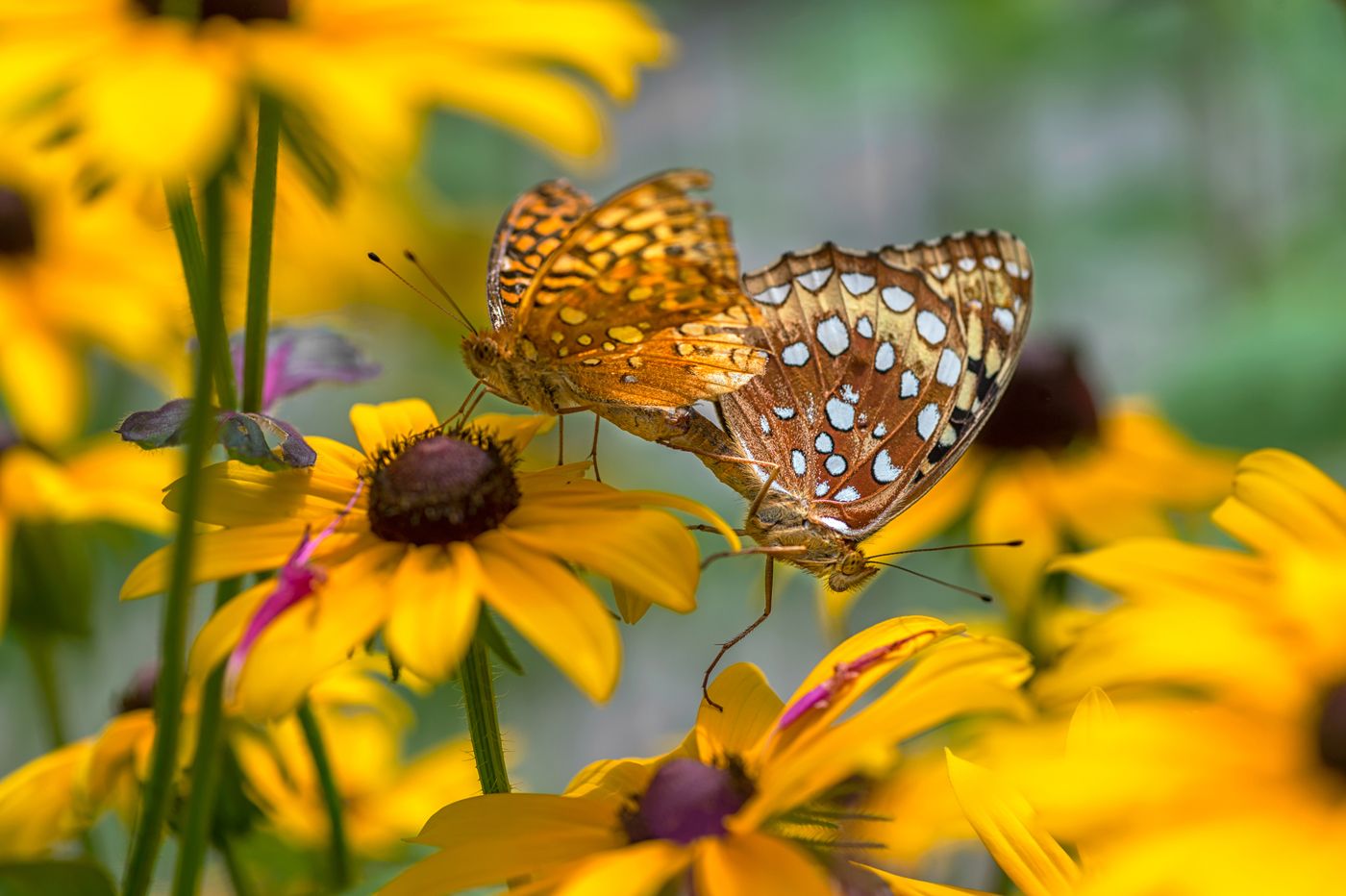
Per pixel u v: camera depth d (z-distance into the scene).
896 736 0.47
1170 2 1.06
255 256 0.50
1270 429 0.72
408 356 0.83
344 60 0.51
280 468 0.50
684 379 0.54
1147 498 0.64
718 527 0.50
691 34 1.37
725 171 1.39
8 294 0.63
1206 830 0.48
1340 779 0.49
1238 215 1.06
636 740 1.07
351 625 0.48
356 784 0.59
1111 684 0.50
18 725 0.75
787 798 0.47
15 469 0.60
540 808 0.49
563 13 0.53
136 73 0.49
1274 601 0.50
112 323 0.64
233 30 0.50
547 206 0.54
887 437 0.55
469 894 0.50
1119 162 1.15
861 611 0.88
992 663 0.48
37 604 0.59
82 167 0.51
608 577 0.49
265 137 0.50
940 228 1.23
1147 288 1.09
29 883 0.49
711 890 0.47
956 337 0.55
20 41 0.50
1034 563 0.62
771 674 1.11
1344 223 0.93
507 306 0.54
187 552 0.48
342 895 0.52
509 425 0.53
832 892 0.47
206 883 0.62
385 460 0.50
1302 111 1.06
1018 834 0.49
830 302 0.55
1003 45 1.12
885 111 1.28
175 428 0.50
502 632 0.49
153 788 0.48
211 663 0.48
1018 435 0.65
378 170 0.53
